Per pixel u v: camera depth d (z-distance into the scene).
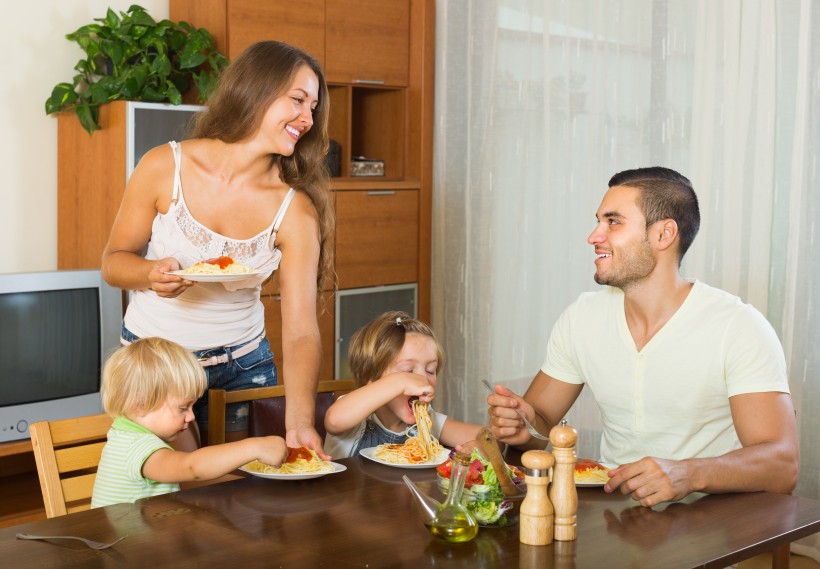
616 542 1.55
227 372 2.48
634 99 4.08
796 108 3.62
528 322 4.48
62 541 1.53
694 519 1.67
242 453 1.81
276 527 1.60
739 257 3.79
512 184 4.48
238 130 2.29
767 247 3.71
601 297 2.25
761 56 3.69
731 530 1.62
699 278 3.91
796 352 3.65
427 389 2.13
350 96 4.43
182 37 3.85
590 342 2.23
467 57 4.57
